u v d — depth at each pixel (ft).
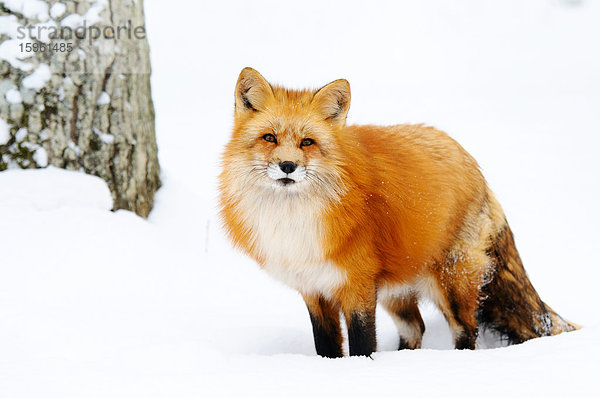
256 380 19.76
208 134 88.84
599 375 18.95
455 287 29.43
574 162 78.18
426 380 19.53
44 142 35.42
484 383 19.06
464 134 92.89
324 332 27.91
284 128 25.13
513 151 84.12
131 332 25.73
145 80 39.75
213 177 63.87
